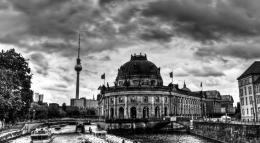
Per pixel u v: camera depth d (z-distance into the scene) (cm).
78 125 12912
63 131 12719
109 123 11606
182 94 15988
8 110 5925
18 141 7531
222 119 10350
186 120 11900
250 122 7319
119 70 16062
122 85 15262
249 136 6319
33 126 11538
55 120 13138
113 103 14138
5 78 5756
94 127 14300
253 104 9919
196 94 18325
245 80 10562
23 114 7719
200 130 10150
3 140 6769
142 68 15300
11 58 7144
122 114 13900
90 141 7862
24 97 7412
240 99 10969
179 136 10144
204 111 19475
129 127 11781
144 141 8731
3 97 5412
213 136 8744
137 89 13762
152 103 13738
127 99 13738
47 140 7500
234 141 7100
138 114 13575
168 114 14125
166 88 14238
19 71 7144
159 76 15675
